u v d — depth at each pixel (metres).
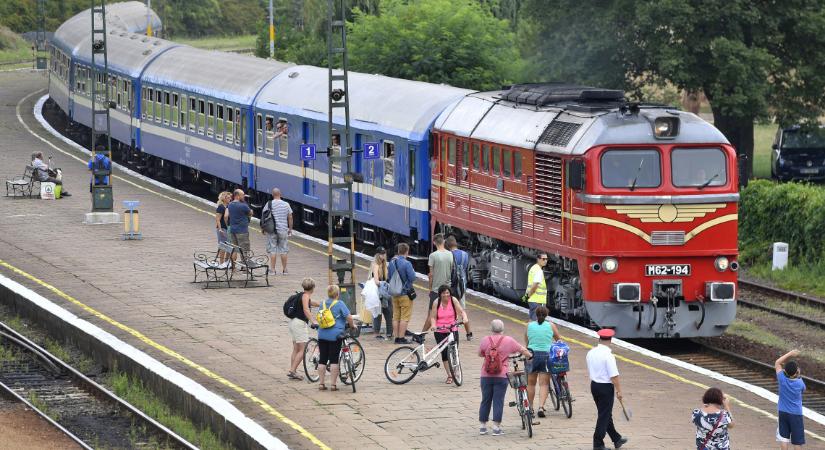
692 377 49.56
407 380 48.44
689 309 55.94
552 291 60.66
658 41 105.44
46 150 124.94
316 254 77.31
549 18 110.44
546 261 56.66
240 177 96.12
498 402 41.53
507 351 41.31
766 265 79.12
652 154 55.28
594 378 39.59
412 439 41.19
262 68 97.94
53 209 91.94
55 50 155.12
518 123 62.06
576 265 57.62
